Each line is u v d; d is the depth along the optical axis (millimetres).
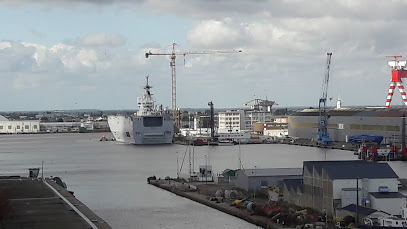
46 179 99562
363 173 68188
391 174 68375
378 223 61375
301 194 74375
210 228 68312
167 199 91750
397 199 65812
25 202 69625
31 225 55094
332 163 71812
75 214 60844
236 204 81062
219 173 125500
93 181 118375
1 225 55031
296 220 66250
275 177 91062
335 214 66562
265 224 67438
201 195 92875
